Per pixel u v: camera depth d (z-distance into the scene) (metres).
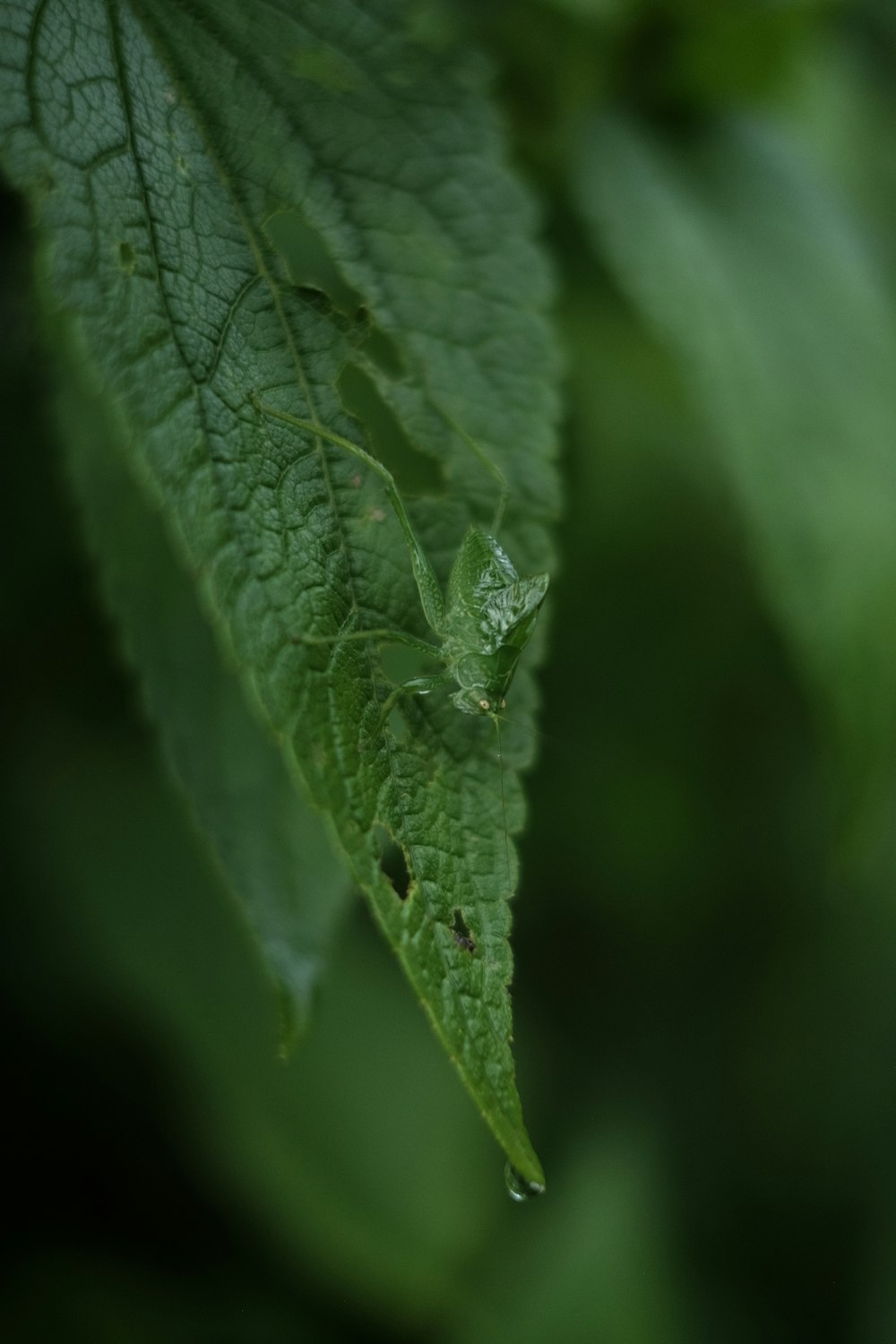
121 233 0.36
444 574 0.37
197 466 0.36
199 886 0.45
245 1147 0.45
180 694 0.39
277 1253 0.45
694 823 0.54
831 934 0.56
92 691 0.45
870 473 0.43
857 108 0.55
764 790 0.56
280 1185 0.45
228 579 0.35
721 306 0.44
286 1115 0.45
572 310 0.47
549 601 0.38
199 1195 0.45
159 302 0.36
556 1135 0.50
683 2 0.45
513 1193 0.35
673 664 0.54
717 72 0.46
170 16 0.37
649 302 0.43
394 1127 0.45
